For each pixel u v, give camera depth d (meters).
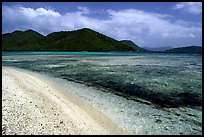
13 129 12.27
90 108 17.72
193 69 43.78
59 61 68.62
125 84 27.64
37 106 16.61
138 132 13.64
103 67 47.62
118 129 13.95
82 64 56.03
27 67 48.91
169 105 19.20
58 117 14.85
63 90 24.08
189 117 16.38
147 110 17.70
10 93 19.58
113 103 19.34
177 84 27.70
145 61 69.00
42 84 26.67
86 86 26.39
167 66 50.31
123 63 59.38
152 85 27.05
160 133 13.57
